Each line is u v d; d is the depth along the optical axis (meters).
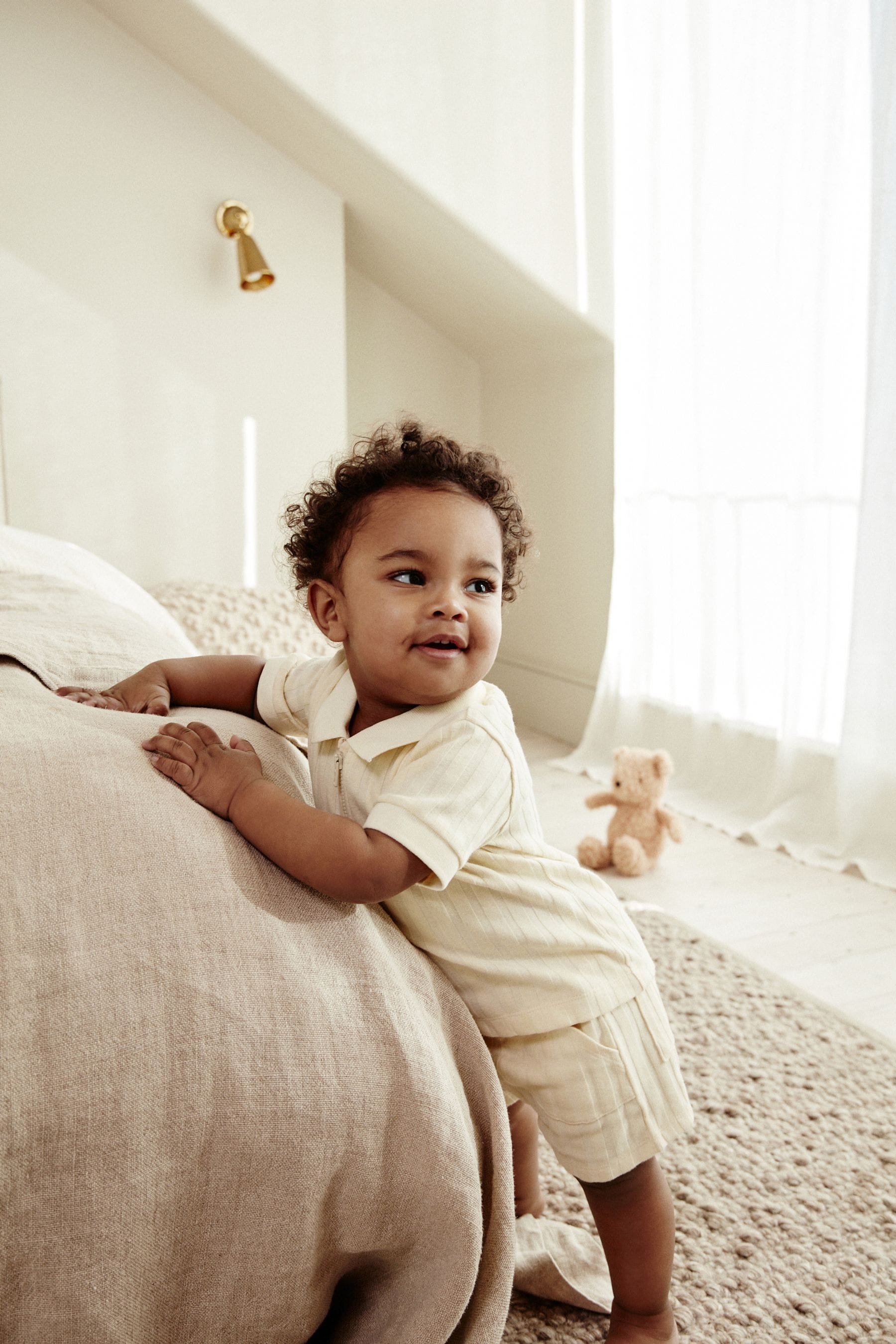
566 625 3.53
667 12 2.67
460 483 0.87
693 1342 1.03
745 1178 1.27
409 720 0.86
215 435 2.94
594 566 3.35
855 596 2.30
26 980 0.62
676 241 2.77
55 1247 0.60
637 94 2.80
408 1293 0.78
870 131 2.21
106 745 0.78
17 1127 0.59
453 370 3.87
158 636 1.21
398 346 3.75
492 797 0.83
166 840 0.72
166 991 0.65
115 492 2.85
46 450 2.76
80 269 2.72
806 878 2.34
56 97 2.62
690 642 2.92
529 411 3.62
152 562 2.93
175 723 0.86
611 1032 0.89
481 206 2.83
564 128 2.88
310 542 0.94
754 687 2.71
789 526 2.51
